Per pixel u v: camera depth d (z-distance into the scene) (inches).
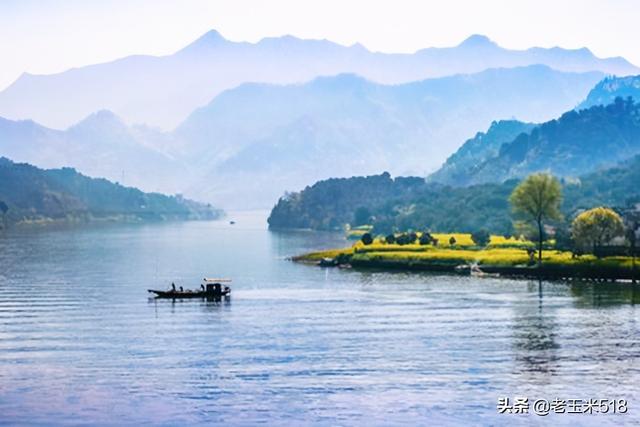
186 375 7239.2
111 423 6092.5
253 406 6432.1
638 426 5999.0
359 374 7244.1
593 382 6978.4
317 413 6269.7
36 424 6072.8
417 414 6245.1
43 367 7519.7
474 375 7190.0
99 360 7760.8
